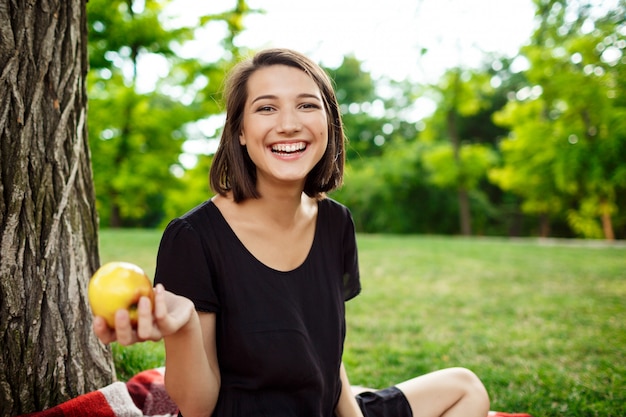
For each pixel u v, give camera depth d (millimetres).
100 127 15922
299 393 1643
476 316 4980
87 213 2369
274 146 1645
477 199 27219
